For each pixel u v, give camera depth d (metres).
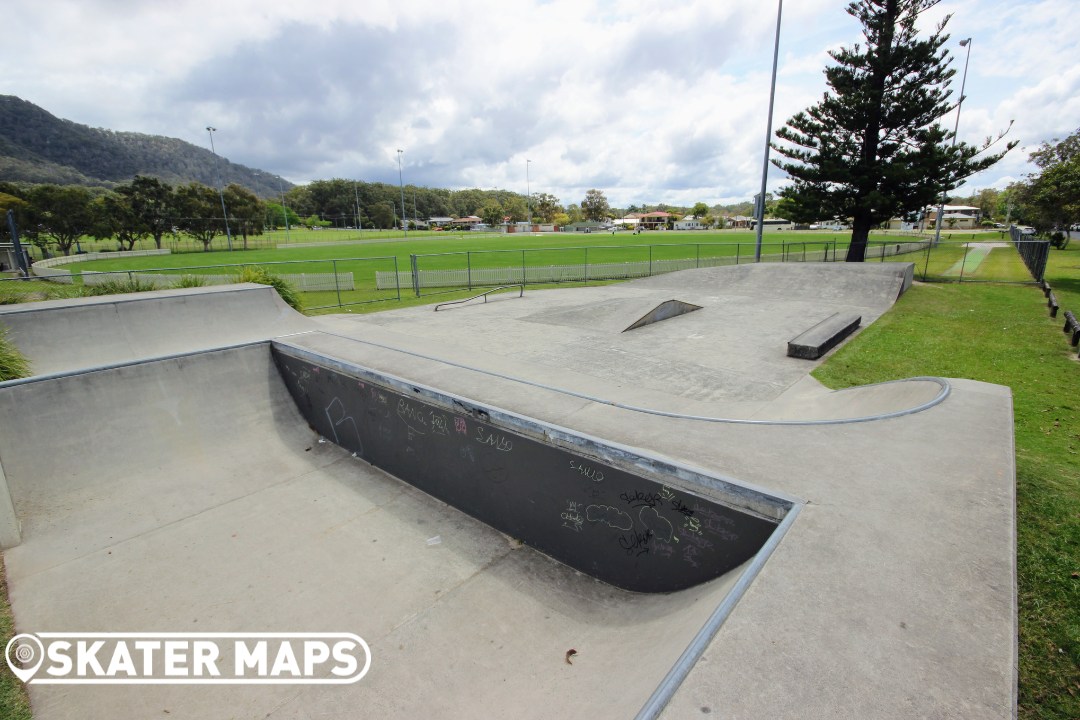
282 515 5.71
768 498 3.41
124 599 4.45
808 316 14.17
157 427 6.81
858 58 21.12
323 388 7.34
